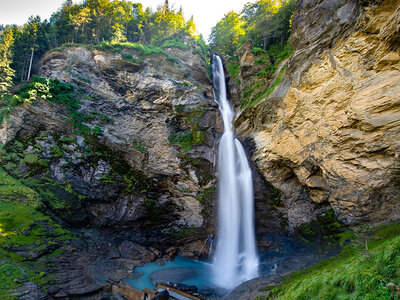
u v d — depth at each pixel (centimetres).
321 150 1616
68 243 1695
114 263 1803
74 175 2067
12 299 1117
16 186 1802
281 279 1427
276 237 2031
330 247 1650
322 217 1814
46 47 3447
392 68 1277
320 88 1612
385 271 756
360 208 1452
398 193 1314
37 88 2117
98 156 2200
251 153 2211
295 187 1975
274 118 1995
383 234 1242
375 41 1330
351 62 1452
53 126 2114
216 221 2217
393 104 1245
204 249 2208
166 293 1372
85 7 3397
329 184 1608
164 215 2316
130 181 2259
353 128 1420
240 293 1427
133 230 2219
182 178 2341
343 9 1550
